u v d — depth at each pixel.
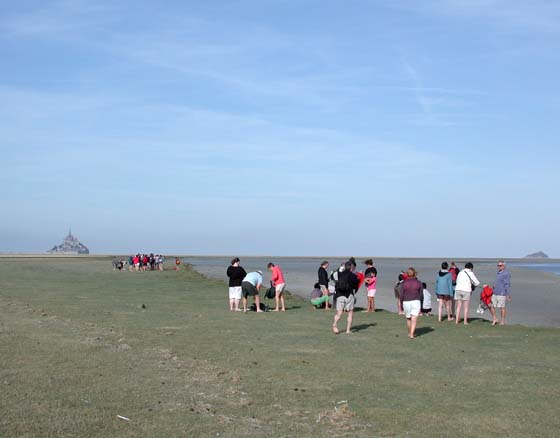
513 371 12.23
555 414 9.12
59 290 33.34
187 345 14.72
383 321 20.83
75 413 8.48
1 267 68.19
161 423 8.20
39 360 12.10
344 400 9.76
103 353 13.09
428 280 60.09
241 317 21.39
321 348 14.80
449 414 9.07
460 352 14.48
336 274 25.23
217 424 8.26
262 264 130.25
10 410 8.49
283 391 10.23
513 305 31.80
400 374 11.82
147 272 60.84
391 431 8.23
